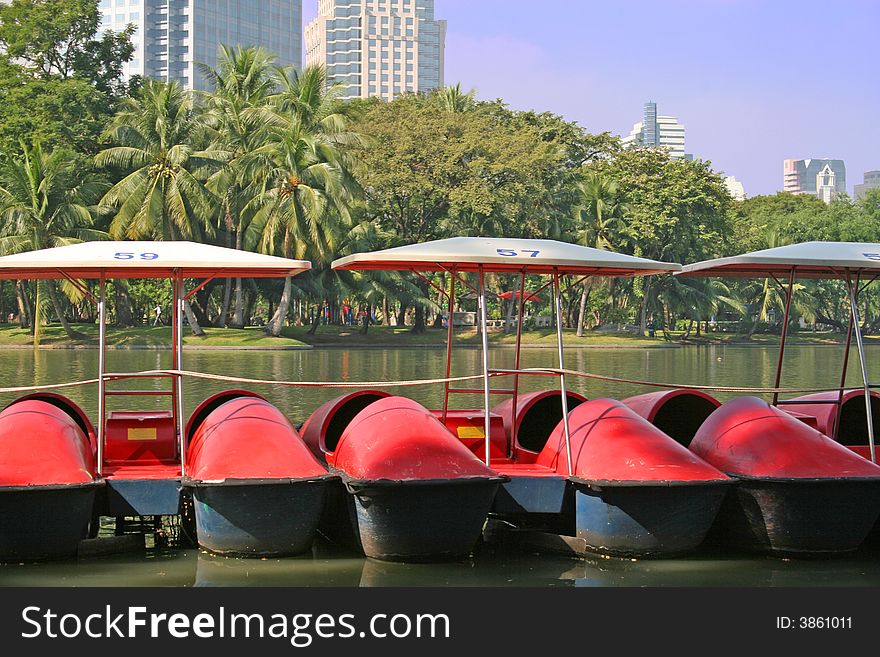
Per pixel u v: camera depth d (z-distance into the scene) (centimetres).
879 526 955
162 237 5144
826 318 8531
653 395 1121
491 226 6241
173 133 5125
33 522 862
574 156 7006
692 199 6662
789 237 8256
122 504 914
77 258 927
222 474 883
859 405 1175
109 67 6594
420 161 5909
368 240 5978
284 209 5056
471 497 867
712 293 7244
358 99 7181
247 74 5631
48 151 5388
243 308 5881
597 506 905
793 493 891
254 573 859
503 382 2856
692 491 885
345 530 933
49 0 6400
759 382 2902
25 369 3241
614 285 6994
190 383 2714
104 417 957
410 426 915
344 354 4697
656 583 845
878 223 8356
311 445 1073
